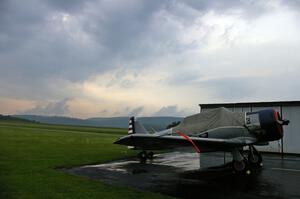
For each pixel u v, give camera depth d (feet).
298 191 21.45
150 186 23.22
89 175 27.81
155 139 29.04
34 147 50.65
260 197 19.83
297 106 47.62
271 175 27.81
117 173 29.25
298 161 38.09
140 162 37.63
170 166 34.32
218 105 56.95
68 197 18.81
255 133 30.66
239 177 26.96
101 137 93.61
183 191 21.62
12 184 22.09
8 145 52.49
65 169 30.99
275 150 49.03
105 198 18.80
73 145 58.34
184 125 36.32
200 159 40.75
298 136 47.14
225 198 19.65
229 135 31.83
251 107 52.65
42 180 23.86
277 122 29.81
